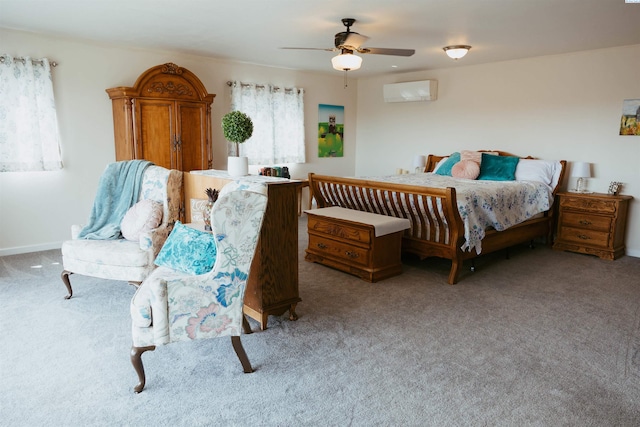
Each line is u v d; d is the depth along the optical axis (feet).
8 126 13.99
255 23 12.92
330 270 13.66
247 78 20.04
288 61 19.44
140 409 6.57
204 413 6.49
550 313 10.43
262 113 20.52
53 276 12.55
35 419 6.30
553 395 7.05
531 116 18.20
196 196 11.14
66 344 8.52
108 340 8.71
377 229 12.31
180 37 14.87
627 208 15.94
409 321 9.89
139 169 11.64
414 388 7.20
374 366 7.89
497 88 19.11
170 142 16.25
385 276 12.85
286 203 9.24
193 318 7.01
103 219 11.44
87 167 16.07
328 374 7.61
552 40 14.71
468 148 20.44
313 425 6.25
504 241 14.70
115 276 9.92
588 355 8.39
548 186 16.83
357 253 12.83
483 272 13.71
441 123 21.33
